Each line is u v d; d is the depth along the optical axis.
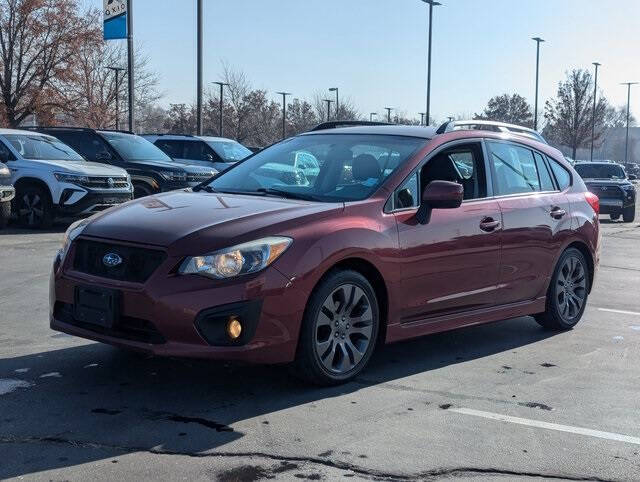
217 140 20.05
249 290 4.50
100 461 3.86
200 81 24.22
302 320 4.80
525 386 5.34
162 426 4.35
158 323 4.45
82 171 13.67
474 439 4.32
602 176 23.33
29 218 13.88
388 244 5.22
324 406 4.76
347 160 5.88
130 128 22.98
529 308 6.63
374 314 5.24
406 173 5.59
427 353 6.18
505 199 6.32
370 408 4.75
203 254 4.49
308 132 6.75
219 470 3.80
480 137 6.37
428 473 3.85
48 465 3.80
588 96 58.22
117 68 38.53
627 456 4.15
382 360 5.91
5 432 4.20
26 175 13.77
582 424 4.61
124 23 22.17
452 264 5.71
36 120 35.34
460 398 5.02
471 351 6.30
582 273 7.21
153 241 4.58
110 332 4.66
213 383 5.14
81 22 34.06
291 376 5.12
